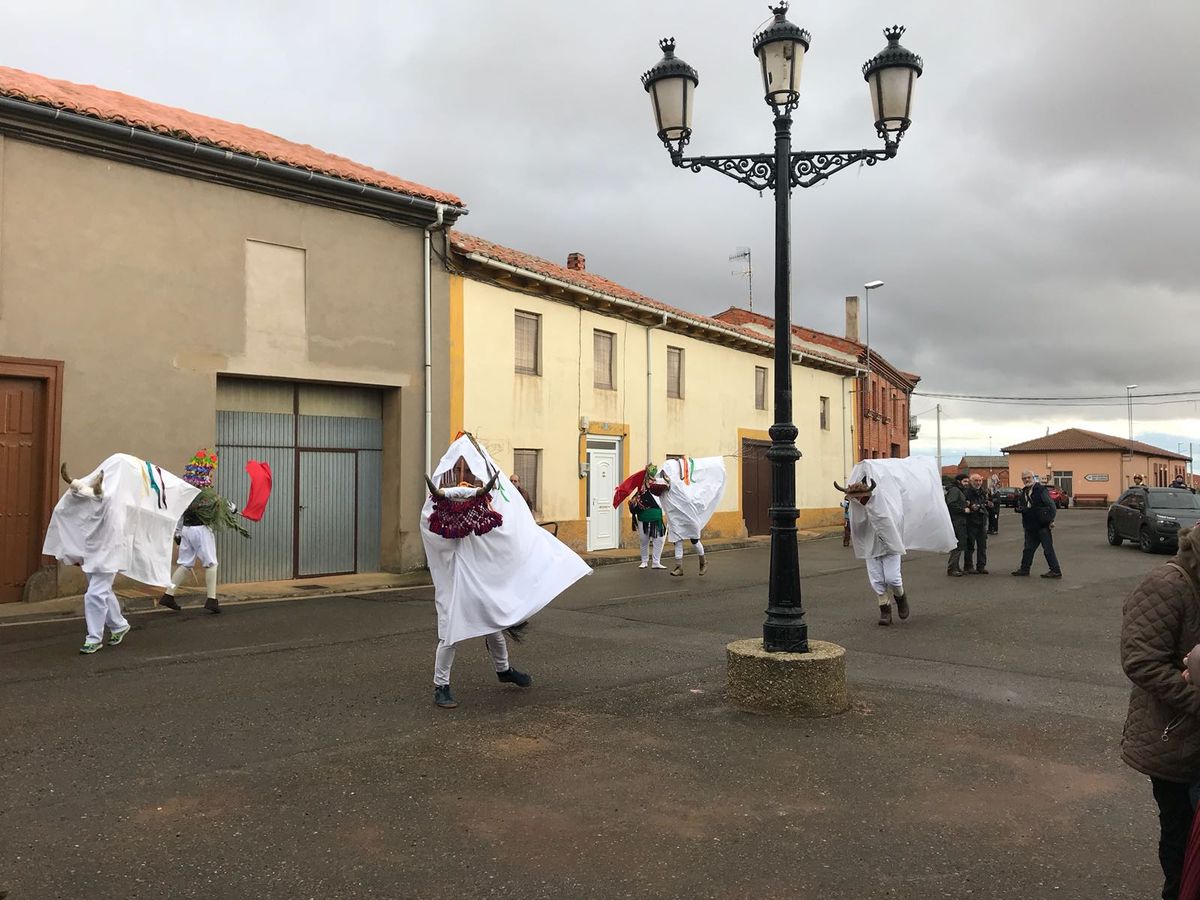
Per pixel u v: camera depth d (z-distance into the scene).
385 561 14.78
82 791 4.56
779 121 6.42
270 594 12.11
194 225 12.27
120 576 11.66
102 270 11.41
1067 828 4.20
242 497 13.16
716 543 22.05
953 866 3.78
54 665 7.55
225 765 4.99
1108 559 17.83
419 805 4.43
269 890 3.52
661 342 21.52
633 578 14.78
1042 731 5.77
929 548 10.41
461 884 3.60
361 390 14.66
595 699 6.53
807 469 28.56
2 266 10.59
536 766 5.03
